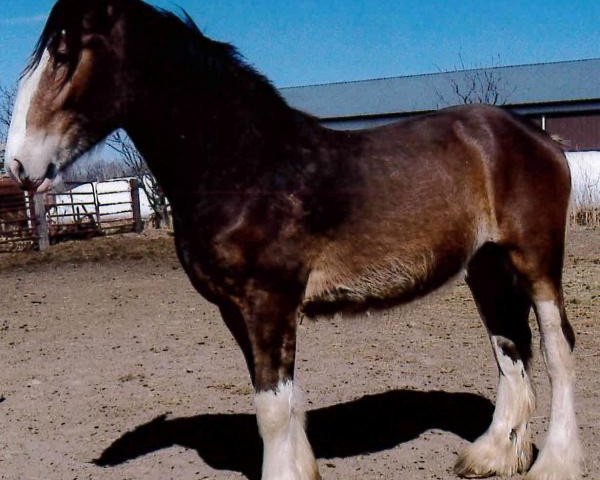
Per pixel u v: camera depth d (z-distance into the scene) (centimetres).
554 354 396
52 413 545
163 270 1277
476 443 416
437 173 383
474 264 420
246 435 485
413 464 424
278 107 367
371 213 366
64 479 424
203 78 355
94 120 347
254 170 351
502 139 398
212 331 798
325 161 365
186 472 428
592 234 1405
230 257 347
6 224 1720
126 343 761
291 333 354
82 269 1323
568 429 390
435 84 2950
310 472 354
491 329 420
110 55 346
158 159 362
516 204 392
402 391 556
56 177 344
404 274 378
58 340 789
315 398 550
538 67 2830
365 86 3102
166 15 359
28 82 337
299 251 353
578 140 2489
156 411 540
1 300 1047
